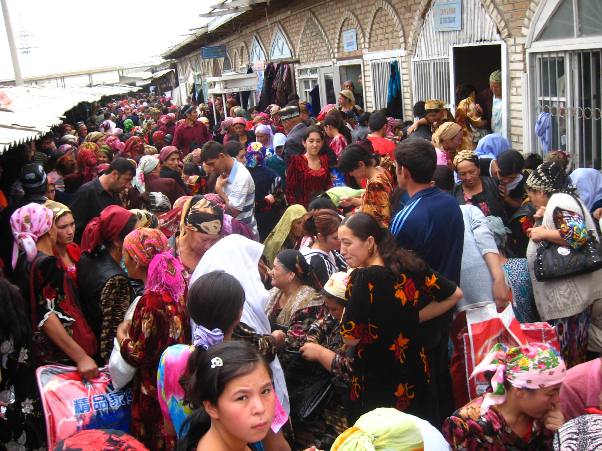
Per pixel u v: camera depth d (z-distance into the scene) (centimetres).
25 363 375
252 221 741
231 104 1912
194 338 315
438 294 375
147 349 351
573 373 334
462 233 417
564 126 822
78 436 275
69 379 386
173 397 317
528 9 851
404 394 372
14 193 718
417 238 407
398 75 1295
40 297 396
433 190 419
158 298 352
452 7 1045
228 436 246
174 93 5616
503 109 926
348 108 1175
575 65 791
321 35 1731
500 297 443
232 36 2878
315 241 518
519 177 579
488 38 954
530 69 864
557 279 457
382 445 258
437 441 283
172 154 917
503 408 297
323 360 395
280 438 328
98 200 684
